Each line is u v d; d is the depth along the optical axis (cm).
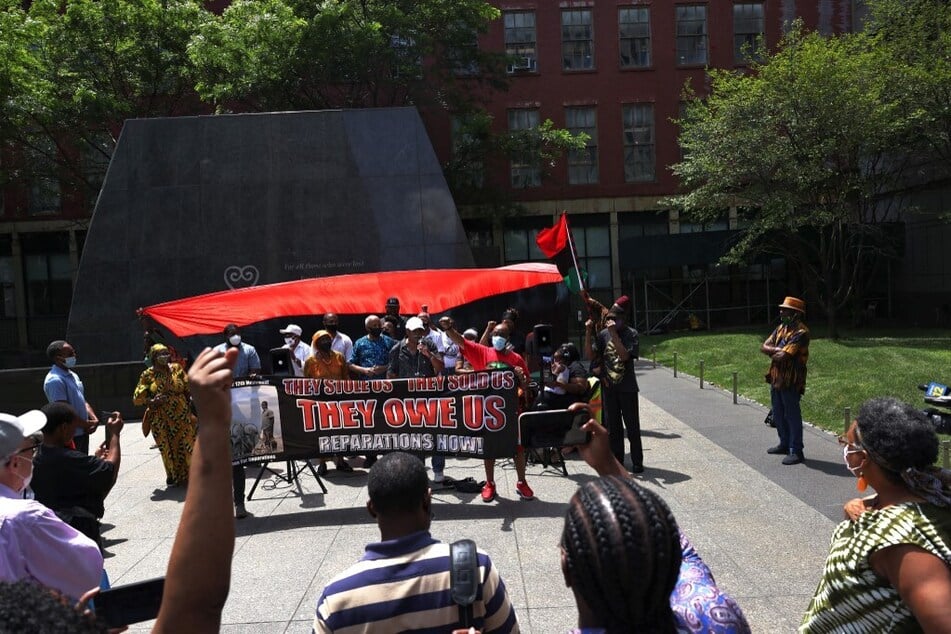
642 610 143
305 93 2295
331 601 237
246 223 1429
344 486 811
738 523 629
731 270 3038
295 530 662
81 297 1391
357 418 724
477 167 2738
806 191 2116
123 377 1324
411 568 240
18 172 2519
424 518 262
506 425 709
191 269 1413
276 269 1428
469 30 2497
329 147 1453
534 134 2572
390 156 1462
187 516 141
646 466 830
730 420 1072
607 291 3094
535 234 3108
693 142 2288
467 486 761
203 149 1432
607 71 3005
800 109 1970
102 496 452
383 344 973
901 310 2866
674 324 3033
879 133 1994
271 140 1444
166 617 137
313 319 1174
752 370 1532
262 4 2206
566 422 601
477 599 240
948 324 2536
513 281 1197
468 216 2803
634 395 801
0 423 298
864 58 1928
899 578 209
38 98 2030
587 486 158
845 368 1463
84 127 2284
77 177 2494
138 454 1022
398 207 1455
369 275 1145
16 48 1777
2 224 3036
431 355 880
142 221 1412
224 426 146
